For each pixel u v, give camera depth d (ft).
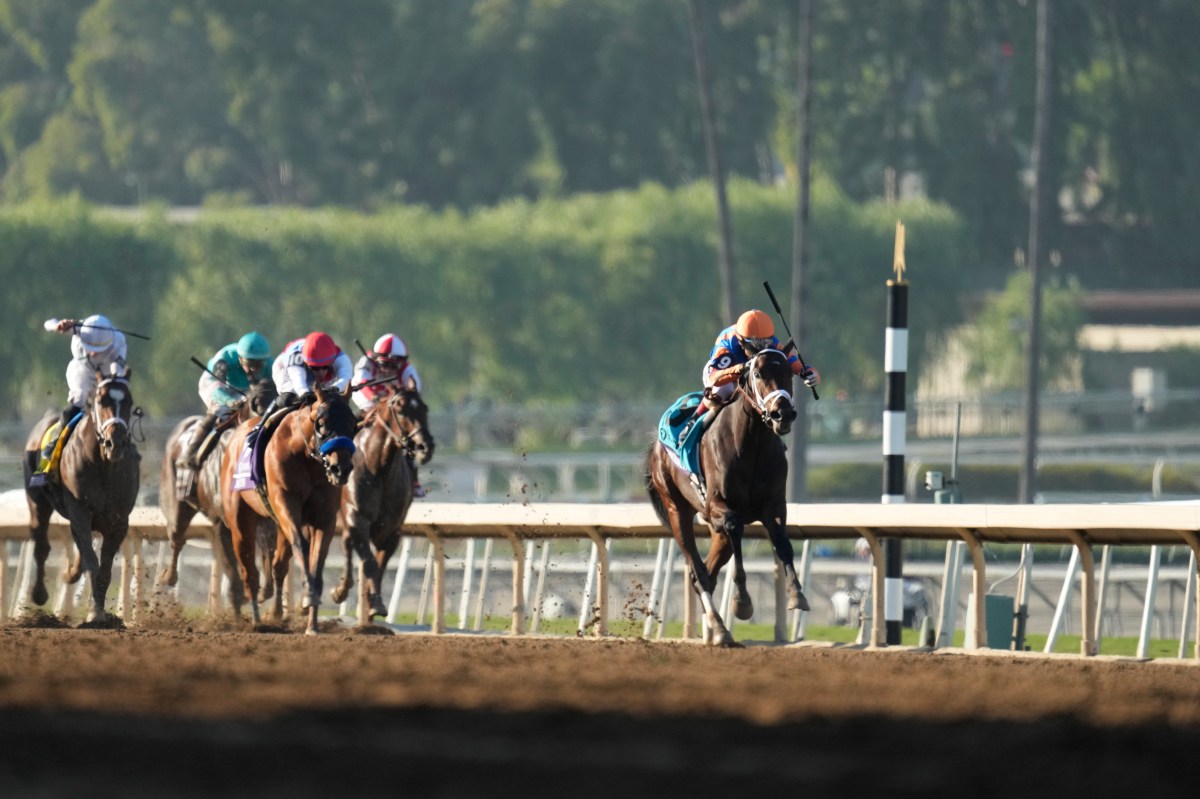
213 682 17.51
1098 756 13.05
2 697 15.88
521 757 12.65
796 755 12.91
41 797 10.69
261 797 10.80
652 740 13.65
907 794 11.18
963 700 16.79
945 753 13.08
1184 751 13.39
